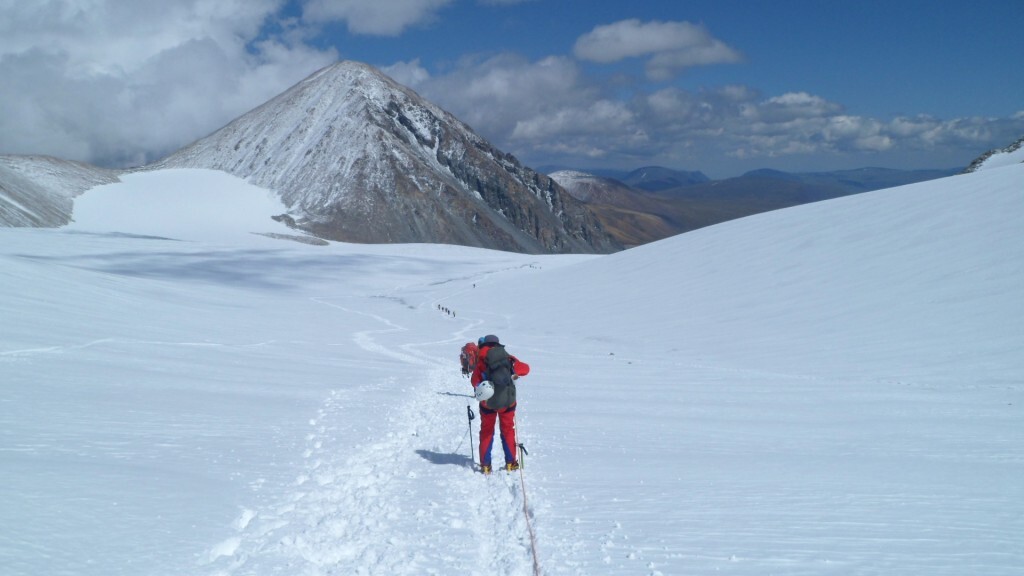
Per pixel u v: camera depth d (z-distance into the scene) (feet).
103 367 45.19
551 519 19.84
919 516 19.84
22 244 284.00
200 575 14.25
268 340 91.71
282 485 22.15
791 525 18.90
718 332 94.32
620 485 24.02
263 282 269.85
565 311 139.44
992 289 81.15
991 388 53.52
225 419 32.96
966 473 26.08
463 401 46.34
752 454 30.14
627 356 87.20
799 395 52.85
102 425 28.22
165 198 605.73
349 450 28.63
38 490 17.99
